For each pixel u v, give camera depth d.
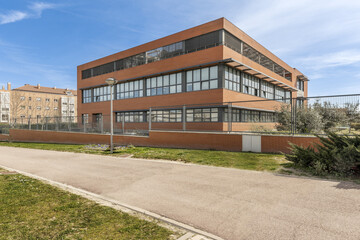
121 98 29.56
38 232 3.50
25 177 7.24
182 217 4.02
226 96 19.70
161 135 14.30
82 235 3.39
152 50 25.56
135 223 3.80
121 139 16.80
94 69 33.84
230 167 8.04
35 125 25.69
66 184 6.49
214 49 19.92
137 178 6.98
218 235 3.38
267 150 10.33
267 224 3.68
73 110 73.88
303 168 7.27
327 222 3.69
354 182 5.82
